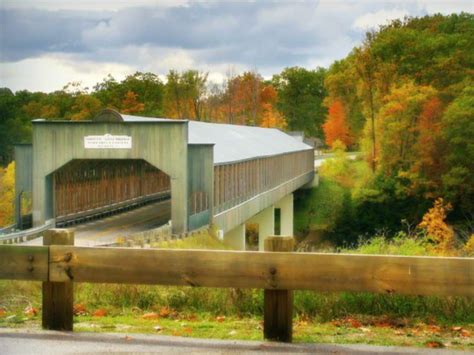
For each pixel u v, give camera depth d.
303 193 85.75
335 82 98.62
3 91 88.94
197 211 40.94
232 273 6.16
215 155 46.62
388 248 14.35
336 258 6.01
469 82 77.19
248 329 7.20
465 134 67.56
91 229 41.97
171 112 119.06
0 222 62.94
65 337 6.52
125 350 6.14
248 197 52.62
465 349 6.26
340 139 100.12
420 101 73.69
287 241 6.16
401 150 74.94
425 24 89.44
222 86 122.62
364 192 74.88
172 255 6.24
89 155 40.75
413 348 6.26
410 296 8.28
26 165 42.75
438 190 69.69
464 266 5.82
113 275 6.34
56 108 96.88
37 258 6.46
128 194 57.28
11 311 8.46
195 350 6.14
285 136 87.19
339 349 6.17
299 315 8.23
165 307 8.63
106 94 115.44
